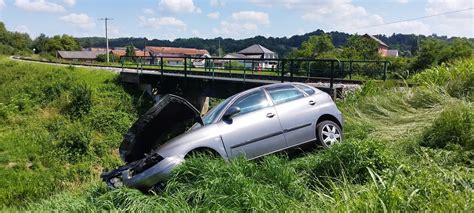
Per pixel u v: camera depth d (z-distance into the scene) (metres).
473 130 7.04
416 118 9.08
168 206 5.15
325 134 8.08
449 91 10.81
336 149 6.21
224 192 5.22
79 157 21.09
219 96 21.50
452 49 43.56
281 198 5.02
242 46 133.62
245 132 7.34
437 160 6.32
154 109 7.40
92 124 25.61
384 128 8.97
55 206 6.63
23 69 38.19
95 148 22.09
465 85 10.77
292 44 129.62
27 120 25.81
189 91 24.41
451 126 7.22
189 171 6.02
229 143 7.18
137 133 7.76
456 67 12.99
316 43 64.88
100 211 5.60
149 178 6.63
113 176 7.36
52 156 20.55
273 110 7.73
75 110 26.81
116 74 32.53
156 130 7.81
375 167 5.67
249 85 19.09
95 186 8.80
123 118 26.86
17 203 14.87
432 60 43.22
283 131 7.65
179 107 7.24
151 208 5.26
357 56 52.50
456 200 4.14
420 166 5.92
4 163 19.22
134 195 5.73
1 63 42.16
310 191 5.42
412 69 44.28
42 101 28.75
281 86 8.17
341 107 12.41
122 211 5.24
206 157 6.38
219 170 5.80
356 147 6.02
